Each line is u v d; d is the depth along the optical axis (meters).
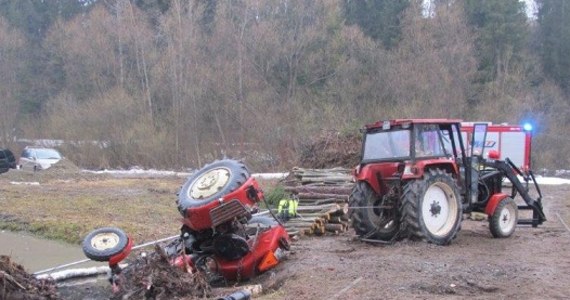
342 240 10.68
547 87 42.50
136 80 43.88
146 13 50.00
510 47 43.50
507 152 21.16
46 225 13.34
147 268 6.72
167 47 41.56
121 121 38.41
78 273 8.72
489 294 6.65
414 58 38.53
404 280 7.13
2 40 46.25
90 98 43.06
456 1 45.19
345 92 37.22
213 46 39.75
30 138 43.00
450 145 10.61
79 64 47.03
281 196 13.88
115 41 47.03
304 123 32.22
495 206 10.58
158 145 36.31
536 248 9.41
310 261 8.38
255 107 34.59
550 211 15.66
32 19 59.16
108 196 19.00
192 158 35.72
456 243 9.93
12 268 5.87
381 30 49.78
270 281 7.89
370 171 10.16
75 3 60.91
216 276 8.09
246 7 40.94
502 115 36.31
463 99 36.50
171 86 38.84
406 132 9.95
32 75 49.28
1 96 42.41
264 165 31.14
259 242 8.23
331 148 21.16
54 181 24.84
